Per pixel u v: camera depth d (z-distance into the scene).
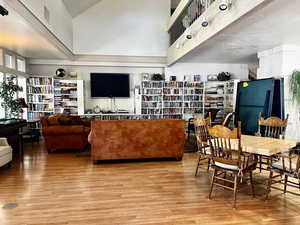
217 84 8.24
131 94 8.23
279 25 3.72
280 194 2.98
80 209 2.56
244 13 3.06
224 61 7.82
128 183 3.34
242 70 8.46
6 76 6.00
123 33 7.89
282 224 2.28
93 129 4.22
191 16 5.73
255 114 5.75
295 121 5.24
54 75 7.75
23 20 3.58
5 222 2.29
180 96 8.03
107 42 7.81
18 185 3.25
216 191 3.07
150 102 7.91
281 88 5.24
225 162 2.69
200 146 3.56
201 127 3.55
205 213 2.49
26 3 3.46
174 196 2.91
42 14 4.22
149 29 8.01
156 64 8.11
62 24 5.92
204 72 8.32
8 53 5.93
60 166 4.16
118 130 4.28
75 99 7.55
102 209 2.56
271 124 3.65
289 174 2.59
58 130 5.06
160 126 4.40
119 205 2.66
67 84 7.43
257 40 4.74
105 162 4.43
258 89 5.79
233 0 3.34
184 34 5.78
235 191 2.62
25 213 2.47
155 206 2.64
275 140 3.07
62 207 2.61
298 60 5.26
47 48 5.73
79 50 7.65
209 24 4.27
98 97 7.93
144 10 7.97
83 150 5.41
